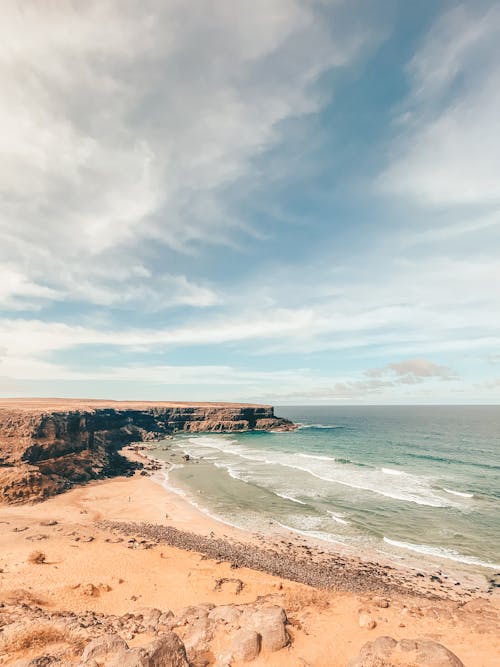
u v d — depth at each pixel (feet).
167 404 654.12
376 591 97.50
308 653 48.73
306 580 103.40
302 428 604.90
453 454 323.57
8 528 135.74
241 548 128.47
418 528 147.02
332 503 178.91
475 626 57.88
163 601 81.20
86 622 60.85
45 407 307.99
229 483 222.48
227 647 49.32
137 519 160.04
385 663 41.81
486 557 122.72
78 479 222.28
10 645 49.01
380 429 578.66
